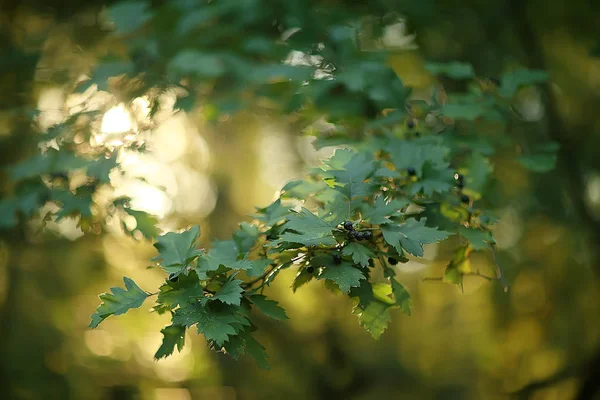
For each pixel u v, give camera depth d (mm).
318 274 2615
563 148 7812
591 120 8953
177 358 11242
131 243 8570
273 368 10852
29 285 9188
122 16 5195
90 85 4707
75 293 9445
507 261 9398
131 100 4824
